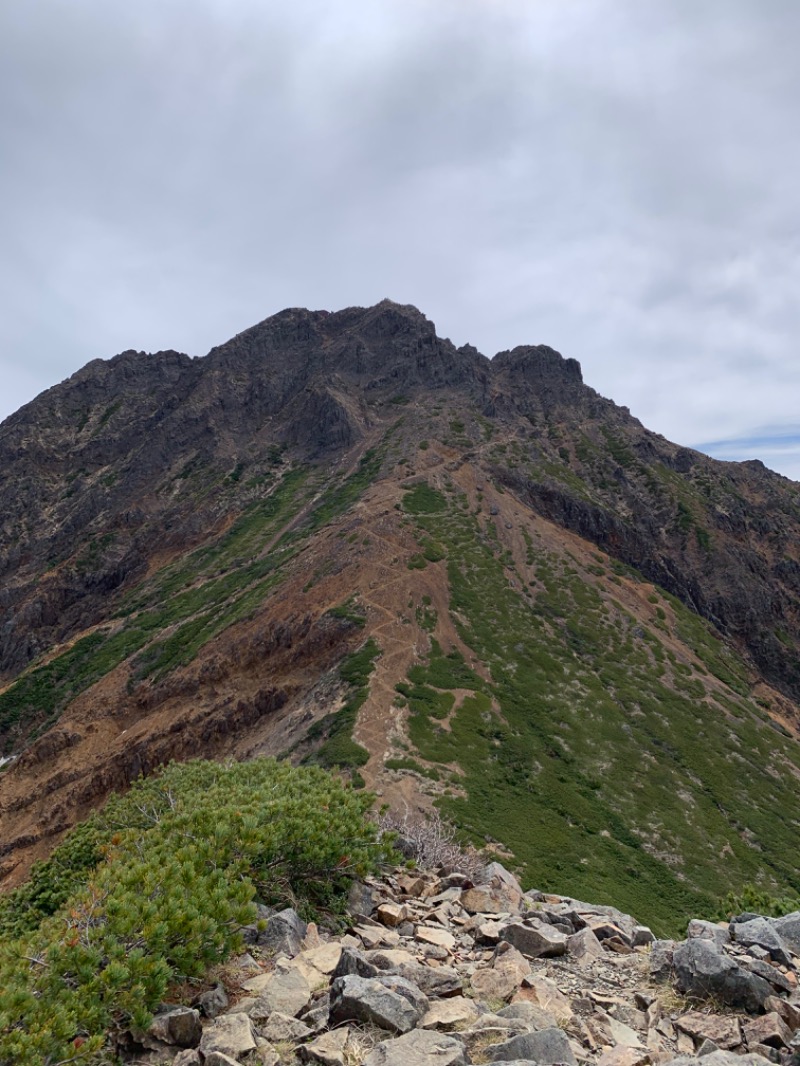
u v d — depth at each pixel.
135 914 7.18
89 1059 5.81
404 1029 6.28
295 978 7.16
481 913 10.30
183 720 70.00
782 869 46.88
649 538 117.56
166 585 119.69
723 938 8.50
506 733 54.78
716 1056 5.80
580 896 35.88
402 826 14.63
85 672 98.31
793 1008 7.03
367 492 113.25
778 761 63.62
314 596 79.75
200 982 7.19
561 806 46.56
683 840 46.78
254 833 9.38
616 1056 6.16
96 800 67.81
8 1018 5.62
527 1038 6.04
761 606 112.19
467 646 68.81
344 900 9.80
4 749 92.44
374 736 50.16
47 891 15.81
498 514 103.06
